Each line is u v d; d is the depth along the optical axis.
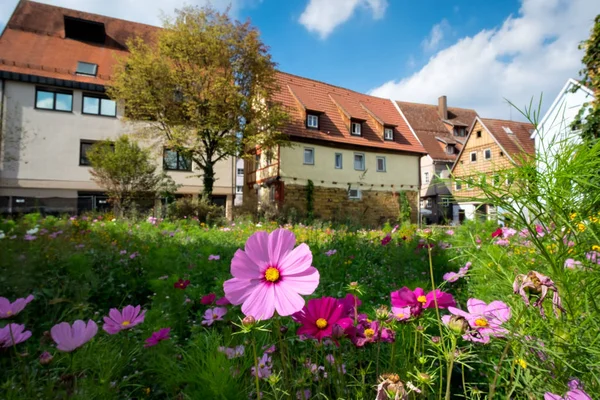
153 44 20.48
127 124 17.14
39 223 6.02
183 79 14.02
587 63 5.01
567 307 0.93
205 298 1.70
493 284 1.62
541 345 0.89
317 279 0.78
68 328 1.04
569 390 0.85
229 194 19.33
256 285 0.81
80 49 18.47
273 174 17.94
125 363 1.24
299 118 19.06
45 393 0.98
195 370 0.99
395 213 20.75
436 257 2.82
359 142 20.06
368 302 1.99
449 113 35.62
